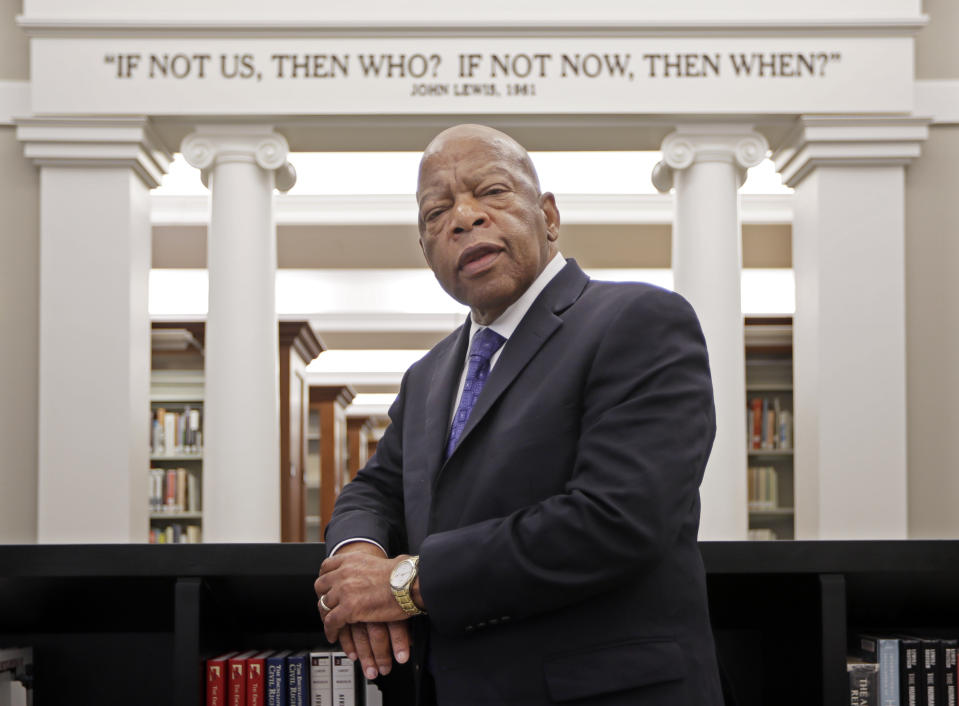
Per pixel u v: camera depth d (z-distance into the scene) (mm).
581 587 1197
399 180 10031
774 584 1846
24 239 6203
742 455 6152
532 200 1405
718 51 6145
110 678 2248
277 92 6125
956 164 6352
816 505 6215
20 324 6180
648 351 1274
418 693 1378
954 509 6246
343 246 10359
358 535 1452
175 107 6109
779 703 1985
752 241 10414
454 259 1375
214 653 1897
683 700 1235
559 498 1218
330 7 6125
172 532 8727
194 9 6109
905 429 6176
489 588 1212
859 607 2037
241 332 6141
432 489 1367
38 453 6102
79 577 1849
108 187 6160
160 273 10773
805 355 6434
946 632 2104
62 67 6109
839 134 6160
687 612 1285
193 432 8680
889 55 6152
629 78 6137
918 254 6324
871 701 1785
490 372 1396
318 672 1837
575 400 1296
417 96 6133
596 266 10328
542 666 1248
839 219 6238
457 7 6121
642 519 1192
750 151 6262
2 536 6098
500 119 6203
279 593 1938
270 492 6148
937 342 6305
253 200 6219
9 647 2172
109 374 6090
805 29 6125
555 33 6133
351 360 15734
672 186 6590
